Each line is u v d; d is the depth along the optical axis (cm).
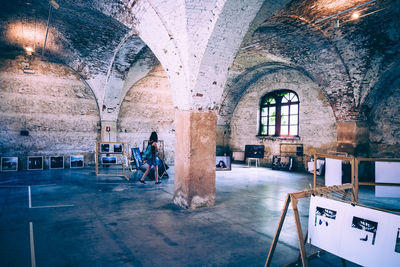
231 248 341
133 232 391
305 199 619
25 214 461
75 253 318
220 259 310
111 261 300
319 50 808
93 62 932
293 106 1155
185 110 530
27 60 940
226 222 444
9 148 927
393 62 737
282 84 1170
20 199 559
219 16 442
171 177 890
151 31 545
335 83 859
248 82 1295
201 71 494
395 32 649
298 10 629
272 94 1247
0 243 339
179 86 533
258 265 296
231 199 605
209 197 542
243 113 1361
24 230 387
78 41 844
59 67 992
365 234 212
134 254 320
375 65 754
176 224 429
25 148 951
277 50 899
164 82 1180
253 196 638
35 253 314
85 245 342
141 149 1149
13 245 335
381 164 466
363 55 742
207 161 538
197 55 488
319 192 261
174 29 487
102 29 750
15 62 924
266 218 469
